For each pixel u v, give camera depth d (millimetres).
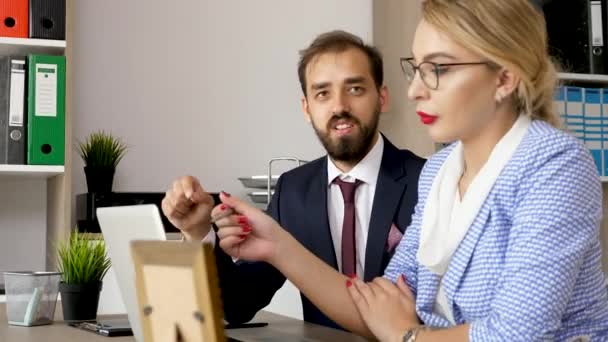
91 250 2010
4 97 3143
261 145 3709
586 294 1352
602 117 3518
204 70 3648
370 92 2113
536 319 1270
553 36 3508
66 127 3178
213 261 859
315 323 2094
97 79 3506
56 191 3275
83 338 1690
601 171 3512
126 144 3535
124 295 1623
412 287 1622
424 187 1643
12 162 3131
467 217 1407
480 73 1363
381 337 1510
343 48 2115
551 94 1438
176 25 3615
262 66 3723
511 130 1400
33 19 3164
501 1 1366
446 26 1356
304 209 2146
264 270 1956
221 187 3656
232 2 3691
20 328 1869
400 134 3801
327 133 2107
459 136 1403
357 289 1585
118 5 3541
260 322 1957
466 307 1413
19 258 3455
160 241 915
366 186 2127
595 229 1329
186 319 883
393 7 3830
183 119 3613
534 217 1312
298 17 3768
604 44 3559
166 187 3584
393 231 2037
